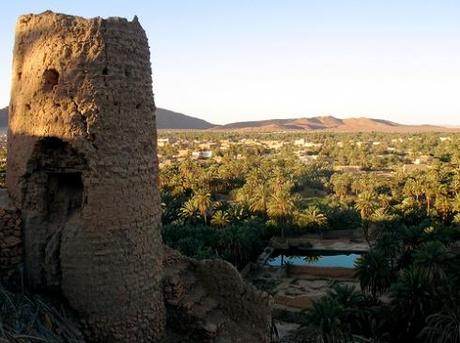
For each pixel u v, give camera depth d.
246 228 45.75
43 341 8.98
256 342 12.00
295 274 42.59
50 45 9.74
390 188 72.06
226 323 12.09
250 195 63.69
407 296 25.22
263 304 12.52
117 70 9.90
